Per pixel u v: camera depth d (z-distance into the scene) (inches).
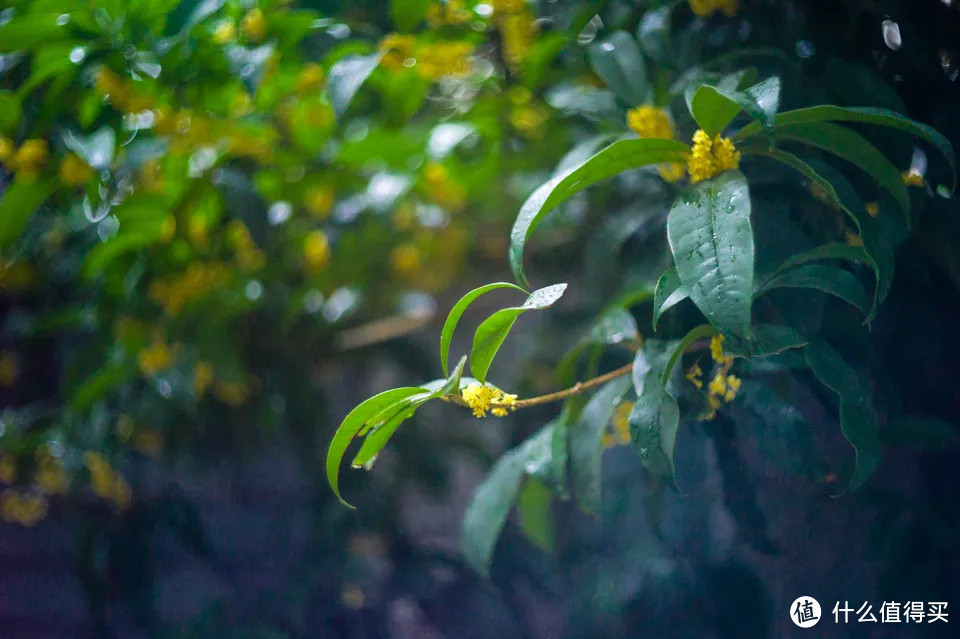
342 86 57.4
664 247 58.1
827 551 60.1
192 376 64.9
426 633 74.3
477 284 82.6
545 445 57.1
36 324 68.2
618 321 56.1
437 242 77.1
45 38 58.0
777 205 55.4
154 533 73.1
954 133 55.7
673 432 50.9
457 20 60.5
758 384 54.6
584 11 58.6
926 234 55.8
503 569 70.4
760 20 57.3
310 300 68.7
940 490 57.6
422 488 74.7
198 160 62.5
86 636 85.9
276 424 70.2
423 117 66.5
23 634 86.6
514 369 82.8
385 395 50.0
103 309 65.4
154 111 59.9
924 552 57.1
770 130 48.6
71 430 68.4
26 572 87.7
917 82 56.2
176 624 73.8
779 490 59.9
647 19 57.7
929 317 56.1
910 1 56.1
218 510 76.6
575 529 69.0
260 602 72.4
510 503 56.9
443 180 67.1
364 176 65.7
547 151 65.6
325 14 61.7
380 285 75.2
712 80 54.1
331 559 71.5
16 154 59.3
